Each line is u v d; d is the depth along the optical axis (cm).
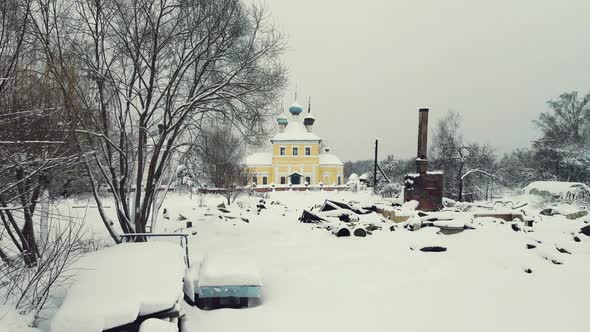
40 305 388
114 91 877
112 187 888
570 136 3694
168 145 940
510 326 504
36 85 613
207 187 3142
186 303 524
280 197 3406
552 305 580
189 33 920
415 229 1162
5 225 559
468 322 515
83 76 841
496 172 3522
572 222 1346
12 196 551
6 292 423
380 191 3691
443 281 693
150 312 340
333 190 4294
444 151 3444
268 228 1354
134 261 431
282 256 886
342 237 1099
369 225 1222
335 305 571
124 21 861
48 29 715
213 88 984
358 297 608
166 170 1110
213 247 1011
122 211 938
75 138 671
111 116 921
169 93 902
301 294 620
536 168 3825
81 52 836
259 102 1063
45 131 572
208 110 1004
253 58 1026
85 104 761
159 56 937
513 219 1314
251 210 2105
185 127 991
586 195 2339
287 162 5622
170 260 441
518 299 606
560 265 807
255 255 902
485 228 1096
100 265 420
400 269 769
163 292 362
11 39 596
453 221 1126
